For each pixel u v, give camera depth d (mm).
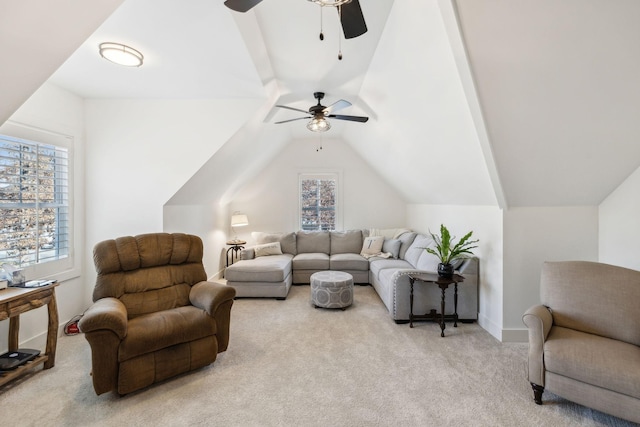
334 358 2416
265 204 5836
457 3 1575
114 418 1716
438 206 4391
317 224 5922
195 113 3299
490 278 2920
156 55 2293
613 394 1576
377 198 5918
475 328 3029
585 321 1979
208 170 3576
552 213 2705
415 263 4055
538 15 1591
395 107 3115
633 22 1574
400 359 2396
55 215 2854
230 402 1865
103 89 2990
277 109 3785
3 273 2154
